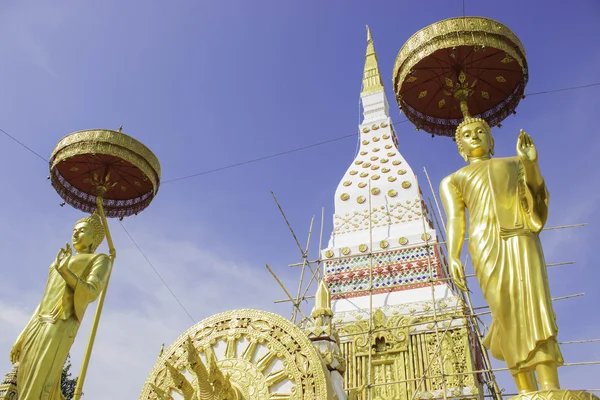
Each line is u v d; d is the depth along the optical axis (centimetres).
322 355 1071
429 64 1412
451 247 1077
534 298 916
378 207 2381
